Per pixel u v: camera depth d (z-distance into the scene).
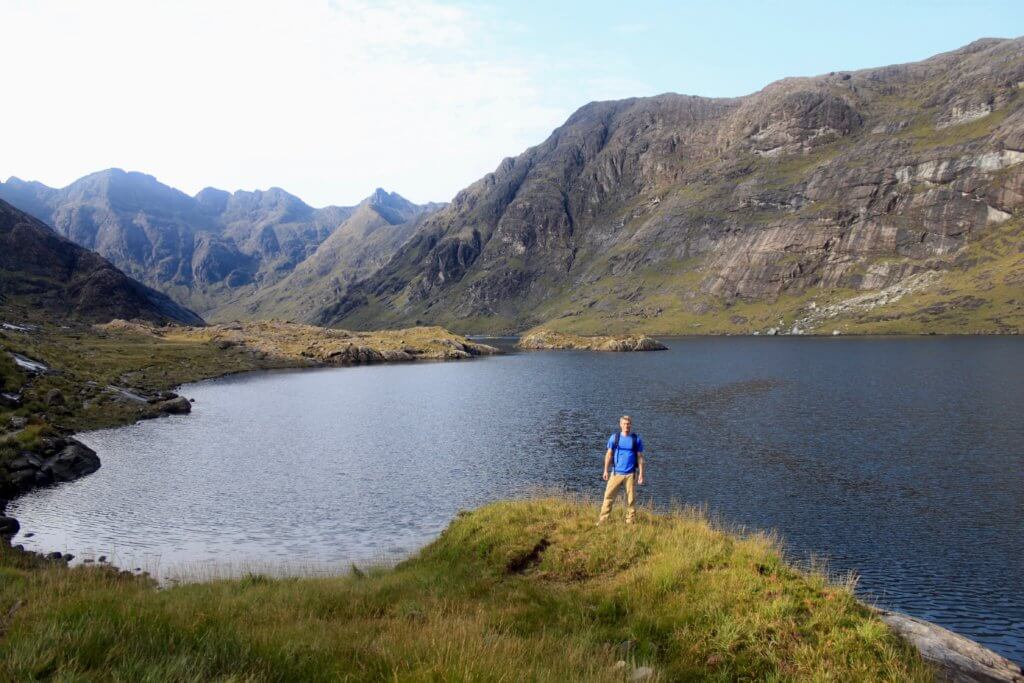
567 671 8.15
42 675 6.50
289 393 93.19
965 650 11.12
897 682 9.19
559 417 66.06
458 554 18.55
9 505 31.50
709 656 10.16
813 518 29.66
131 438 52.28
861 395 74.25
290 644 8.82
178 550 25.61
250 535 27.97
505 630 10.04
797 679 9.34
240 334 190.62
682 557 13.88
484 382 109.56
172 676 6.73
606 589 13.50
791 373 105.19
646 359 161.62
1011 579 22.56
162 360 121.69
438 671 7.30
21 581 12.68
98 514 30.53
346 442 52.66
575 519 18.62
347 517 31.02
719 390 84.94
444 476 40.09
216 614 10.81
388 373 133.38
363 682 7.51
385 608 13.47
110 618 8.63
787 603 11.09
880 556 24.86
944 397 70.12
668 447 47.16
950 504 31.48
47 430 41.06
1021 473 37.22
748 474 38.31
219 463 43.72
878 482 35.84
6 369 54.56
